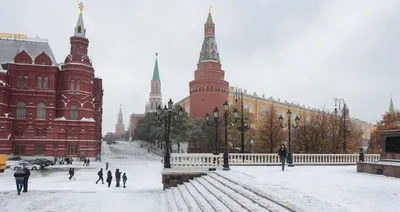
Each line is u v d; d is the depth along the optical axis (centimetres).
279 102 12350
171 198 2062
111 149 13000
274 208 1177
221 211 1317
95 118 9538
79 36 8200
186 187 2212
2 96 7212
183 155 2628
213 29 10712
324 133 6125
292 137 6975
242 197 1465
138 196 2270
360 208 1127
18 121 7525
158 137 9506
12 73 7575
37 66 7706
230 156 3053
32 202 2022
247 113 7319
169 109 2842
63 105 7875
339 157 3522
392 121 7244
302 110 13362
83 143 7806
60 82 8088
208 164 2652
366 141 12344
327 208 1123
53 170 5316
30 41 8262
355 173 2317
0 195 2273
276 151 6169
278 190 1489
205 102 10050
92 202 2044
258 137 6769
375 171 2259
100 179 3706
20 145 7488
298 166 3047
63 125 7731
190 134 8062
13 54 8038
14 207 1867
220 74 10456
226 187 1770
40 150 7581
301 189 1519
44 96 7700
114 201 2084
